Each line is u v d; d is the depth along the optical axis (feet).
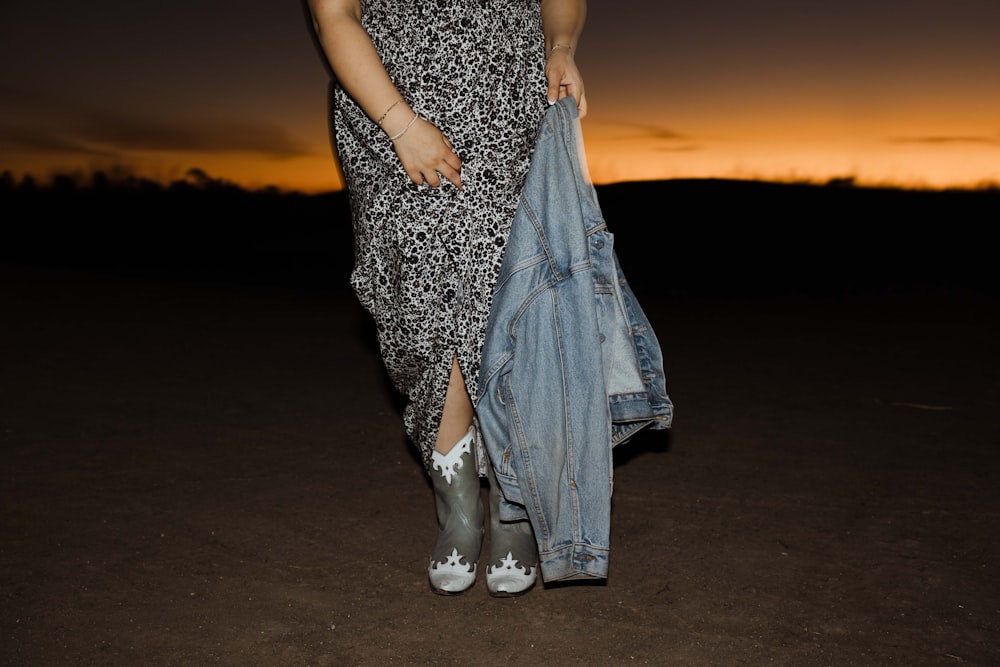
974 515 9.34
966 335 18.93
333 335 18.97
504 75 6.82
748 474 10.58
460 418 7.60
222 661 6.57
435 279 6.99
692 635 7.00
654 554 8.45
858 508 9.54
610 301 6.79
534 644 6.88
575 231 6.61
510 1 6.85
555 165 6.75
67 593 7.54
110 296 23.20
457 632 7.05
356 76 6.57
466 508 7.76
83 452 11.12
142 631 6.97
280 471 10.61
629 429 7.09
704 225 35.24
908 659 6.65
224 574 7.95
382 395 14.14
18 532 8.72
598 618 7.27
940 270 28.09
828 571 8.07
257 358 16.61
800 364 16.33
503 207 6.93
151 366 15.76
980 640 6.92
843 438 11.94
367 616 7.27
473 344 7.03
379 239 7.04
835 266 29.25
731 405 13.57
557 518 6.74
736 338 18.85
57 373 15.03
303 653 6.70
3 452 11.03
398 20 6.75
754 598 7.59
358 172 7.05
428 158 6.68
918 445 11.64
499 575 7.58
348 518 9.23
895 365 16.16
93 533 8.74
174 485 10.07
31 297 22.48
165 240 36.76
